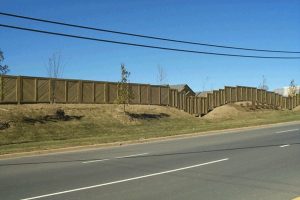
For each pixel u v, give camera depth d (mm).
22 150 19062
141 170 13211
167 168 13508
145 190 10281
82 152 19094
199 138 24172
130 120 34250
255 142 20781
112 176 12266
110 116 33969
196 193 9906
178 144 21078
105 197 9602
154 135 25547
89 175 12531
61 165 14789
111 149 20016
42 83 32688
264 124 33781
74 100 34906
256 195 9617
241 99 56000
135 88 40219
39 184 11281
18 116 28188
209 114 48250
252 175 12070
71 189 10539
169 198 9461
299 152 16766
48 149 19516
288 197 9398
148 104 41469
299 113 50812
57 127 28547
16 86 30922
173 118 38812
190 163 14461
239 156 15938
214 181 11273
